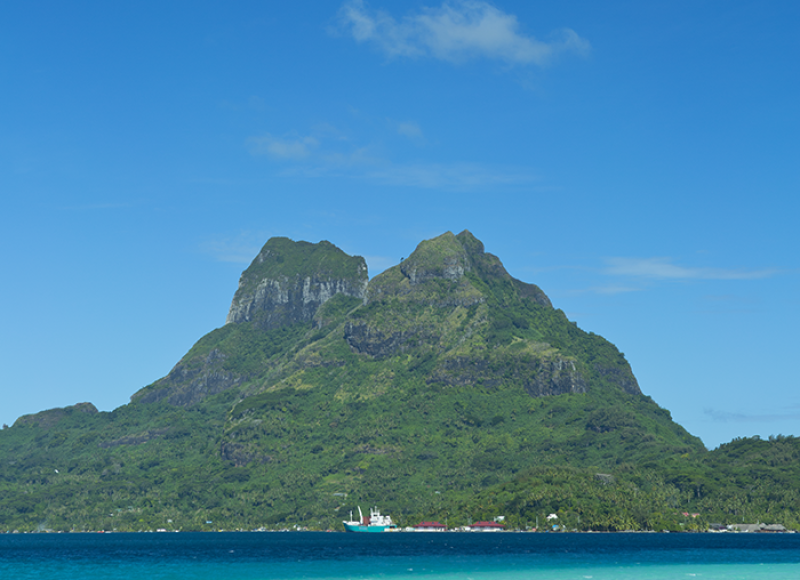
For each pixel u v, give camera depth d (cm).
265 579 19562
